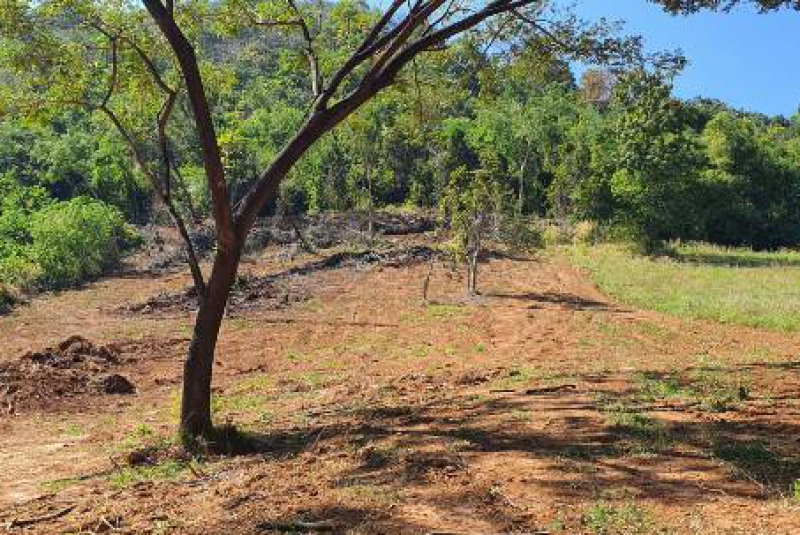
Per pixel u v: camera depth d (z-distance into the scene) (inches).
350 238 1847.9
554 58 476.7
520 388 483.2
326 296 1175.0
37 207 1863.9
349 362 702.5
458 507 241.1
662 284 1250.6
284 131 2106.3
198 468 336.8
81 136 2266.2
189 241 381.1
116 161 2101.4
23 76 408.5
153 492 299.4
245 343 828.6
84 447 423.2
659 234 1888.5
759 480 254.1
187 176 1772.9
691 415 365.1
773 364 554.9
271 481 290.2
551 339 804.6
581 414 374.9
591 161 1977.1
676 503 232.1
